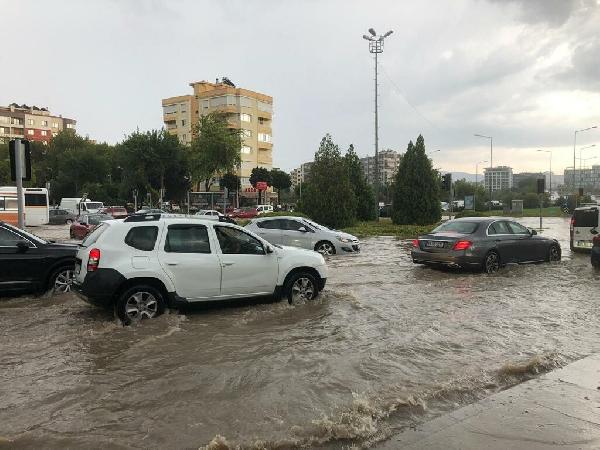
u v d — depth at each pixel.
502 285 10.74
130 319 7.10
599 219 16.84
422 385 4.88
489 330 7.00
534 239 13.74
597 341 6.54
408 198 34.97
